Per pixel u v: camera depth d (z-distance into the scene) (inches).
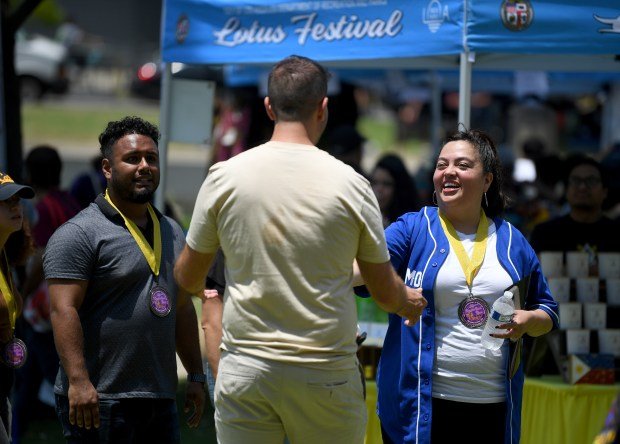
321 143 735.1
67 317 305.9
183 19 480.4
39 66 2107.5
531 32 396.5
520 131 1174.3
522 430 416.8
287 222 259.4
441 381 310.2
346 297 267.3
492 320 303.9
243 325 264.7
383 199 570.6
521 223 667.4
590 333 414.0
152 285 317.7
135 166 317.7
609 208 651.5
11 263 361.1
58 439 534.6
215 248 273.4
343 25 430.6
